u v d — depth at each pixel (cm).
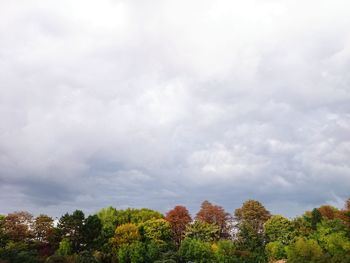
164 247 10188
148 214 11988
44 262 8512
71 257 8731
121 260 9225
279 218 10750
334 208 12131
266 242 10938
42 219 10638
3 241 9894
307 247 7975
